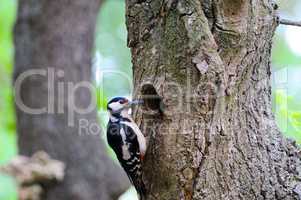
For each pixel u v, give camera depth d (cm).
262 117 1107
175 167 1056
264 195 1079
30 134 1408
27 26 1422
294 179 1102
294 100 1529
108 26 2238
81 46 1444
